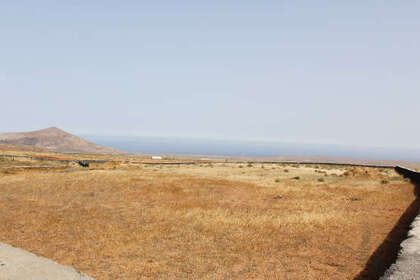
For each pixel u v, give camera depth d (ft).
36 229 45.78
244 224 48.52
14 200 69.05
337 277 28.86
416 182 101.40
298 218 52.03
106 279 28.43
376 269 30.19
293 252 36.06
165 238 41.60
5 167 151.84
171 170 147.13
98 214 55.83
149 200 69.82
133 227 46.98
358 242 39.01
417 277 23.40
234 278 28.91
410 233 36.06
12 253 30.58
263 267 31.63
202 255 35.19
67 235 42.80
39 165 173.88
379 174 127.13
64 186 88.63
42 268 27.09
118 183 94.43
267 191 82.64
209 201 68.80
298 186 92.32
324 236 42.09
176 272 30.25
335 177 118.93
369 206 62.03
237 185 93.56
